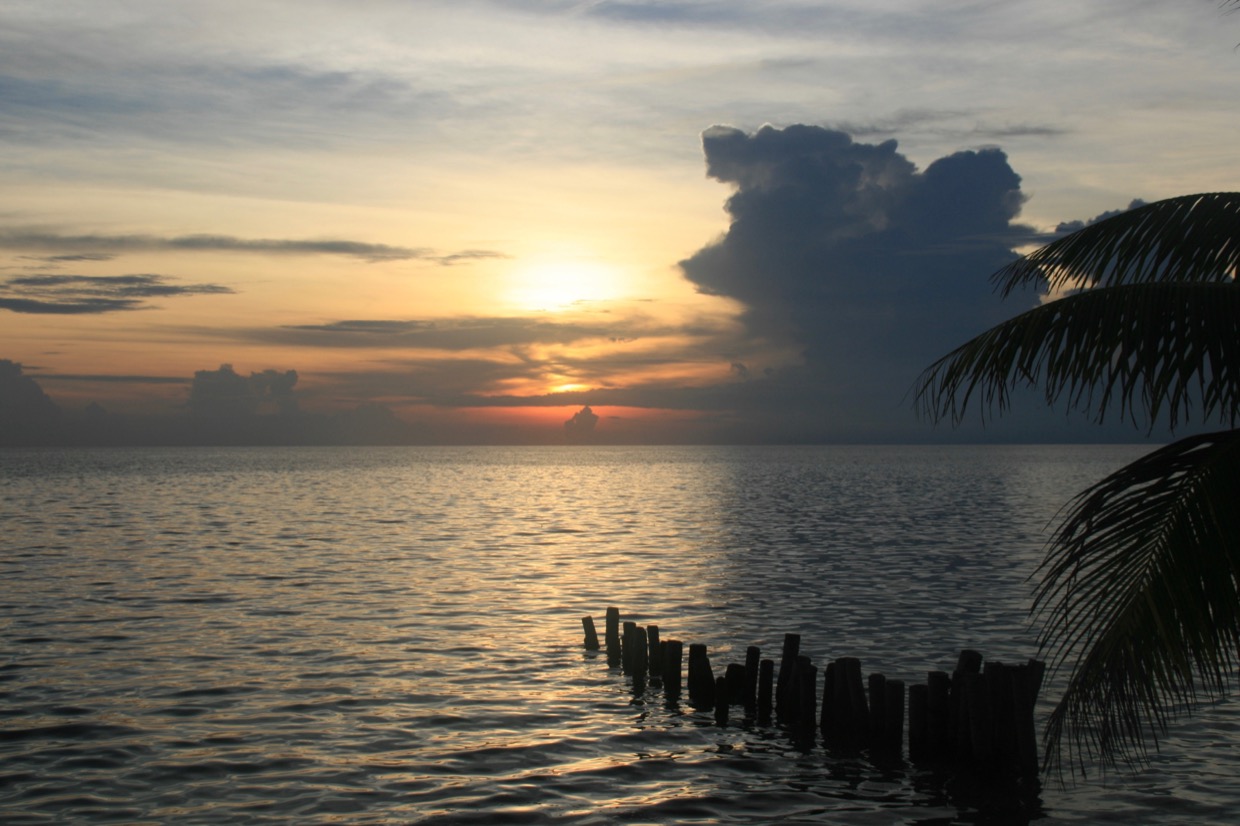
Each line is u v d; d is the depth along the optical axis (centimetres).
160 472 17412
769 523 6650
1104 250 826
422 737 1788
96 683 2150
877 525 6438
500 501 9331
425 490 11488
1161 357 727
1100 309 753
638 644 2167
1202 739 1716
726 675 1994
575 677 2238
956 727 1641
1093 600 748
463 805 1468
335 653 2480
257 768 1612
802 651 2541
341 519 7025
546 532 6019
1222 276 783
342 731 1817
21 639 2625
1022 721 1556
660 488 11994
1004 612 3059
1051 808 1457
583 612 3112
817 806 1478
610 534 5872
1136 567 733
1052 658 2388
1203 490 727
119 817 1404
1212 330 718
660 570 4141
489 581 3806
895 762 1655
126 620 2917
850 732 1730
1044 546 5044
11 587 3562
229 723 1856
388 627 2841
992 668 1588
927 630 2789
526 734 1811
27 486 11825
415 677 2231
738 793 1525
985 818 1430
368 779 1570
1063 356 761
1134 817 1426
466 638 2683
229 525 6425
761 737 1791
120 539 5403
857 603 3256
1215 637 704
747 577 3909
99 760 1641
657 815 1441
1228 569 705
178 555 4641
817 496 9975
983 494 10138
